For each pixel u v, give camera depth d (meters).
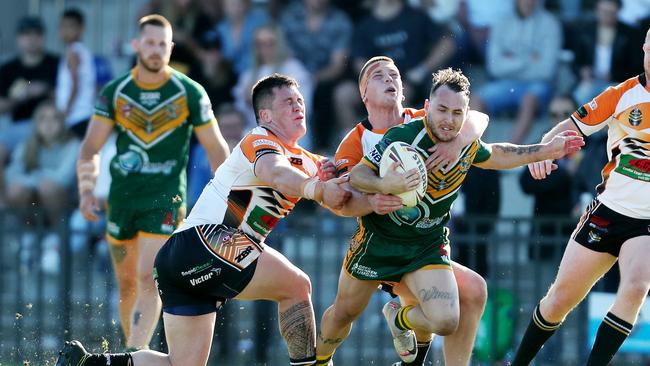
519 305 35.12
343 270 23.34
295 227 36.88
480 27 43.09
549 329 25.08
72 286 37.41
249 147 21.95
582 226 24.38
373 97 22.75
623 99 23.77
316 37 43.50
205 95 29.50
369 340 36.94
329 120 43.09
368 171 21.05
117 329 36.22
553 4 44.25
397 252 22.33
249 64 43.78
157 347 33.75
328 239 36.91
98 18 48.69
